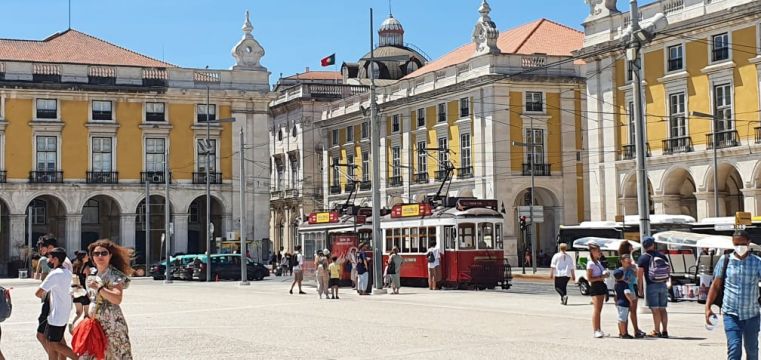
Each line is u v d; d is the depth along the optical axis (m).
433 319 18.45
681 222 31.62
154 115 52.91
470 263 29.50
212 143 54.06
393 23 76.56
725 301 9.26
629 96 41.91
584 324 16.80
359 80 72.19
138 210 54.19
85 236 54.12
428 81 55.69
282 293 30.58
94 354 8.44
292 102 69.81
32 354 13.34
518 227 50.72
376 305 23.16
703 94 38.31
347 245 34.09
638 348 12.89
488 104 50.00
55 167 50.84
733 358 9.12
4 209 51.78
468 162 51.88
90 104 51.59
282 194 71.75
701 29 38.06
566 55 51.78
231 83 54.53
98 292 8.58
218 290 33.38
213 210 55.59
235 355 12.83
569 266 22.25
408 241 31.81
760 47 35.81
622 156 42.38
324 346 13.78
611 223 33.28
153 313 21.45
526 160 50.19
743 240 9.20
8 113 50.06
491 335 15.05
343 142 65.12
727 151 37.06
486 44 51.00
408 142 57.19
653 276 14.29
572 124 51.12
